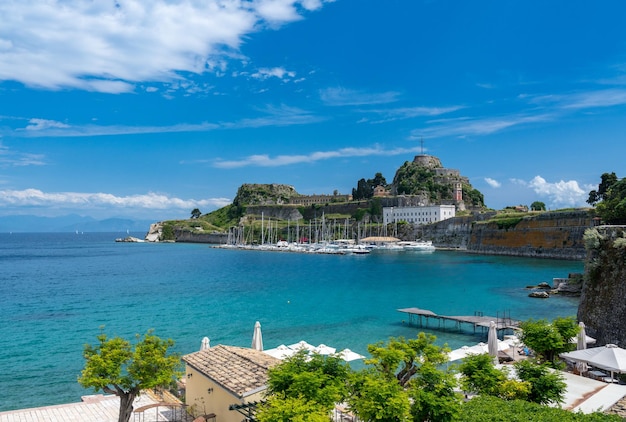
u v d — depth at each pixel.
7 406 31.44
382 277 110.50
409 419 18.55
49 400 32.53
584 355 28.52
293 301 75.00
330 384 20.23
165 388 30.97
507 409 19.81
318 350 36.78
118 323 58.59
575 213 143.00
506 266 130.38
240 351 27.50
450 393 20.73
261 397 21.47
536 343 30.28
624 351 27.86
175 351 45.22
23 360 42.38
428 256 181.12
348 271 127.25
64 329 55.47
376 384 19.48
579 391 24.83
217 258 190.75
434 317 55.47
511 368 28.78
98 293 86.19
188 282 103.19
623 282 38.62
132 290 90.12
